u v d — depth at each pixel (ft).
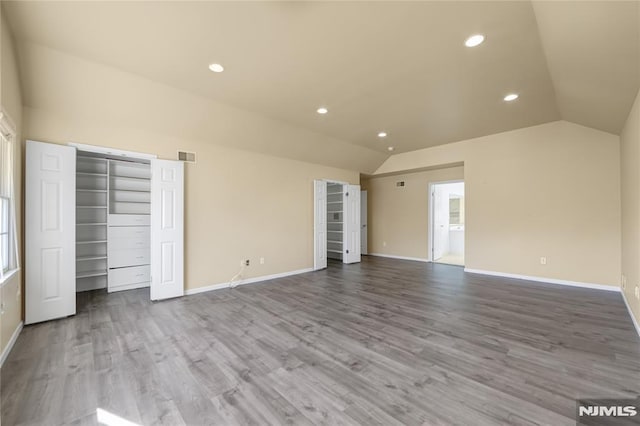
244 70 9.80
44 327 9.83
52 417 5.47
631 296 10.74
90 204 15.11
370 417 5.43
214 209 15.02
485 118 14.70
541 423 5.23
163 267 13.14
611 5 5.56
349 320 10.49
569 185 15.16
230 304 12.48
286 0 6.55
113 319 10.66
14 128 8.60
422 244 23.61
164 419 5.42
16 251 9.04
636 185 9.71
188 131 13.66
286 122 15.05
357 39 8.09
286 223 18.45
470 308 11.75
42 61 8.95
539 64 9.41
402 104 12.80
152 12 7.00
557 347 8.24
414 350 8.11
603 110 11.27
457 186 30.30
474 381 6.59
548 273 15.83
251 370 7.11
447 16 7.14
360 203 25.66
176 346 8.44
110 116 11.60
